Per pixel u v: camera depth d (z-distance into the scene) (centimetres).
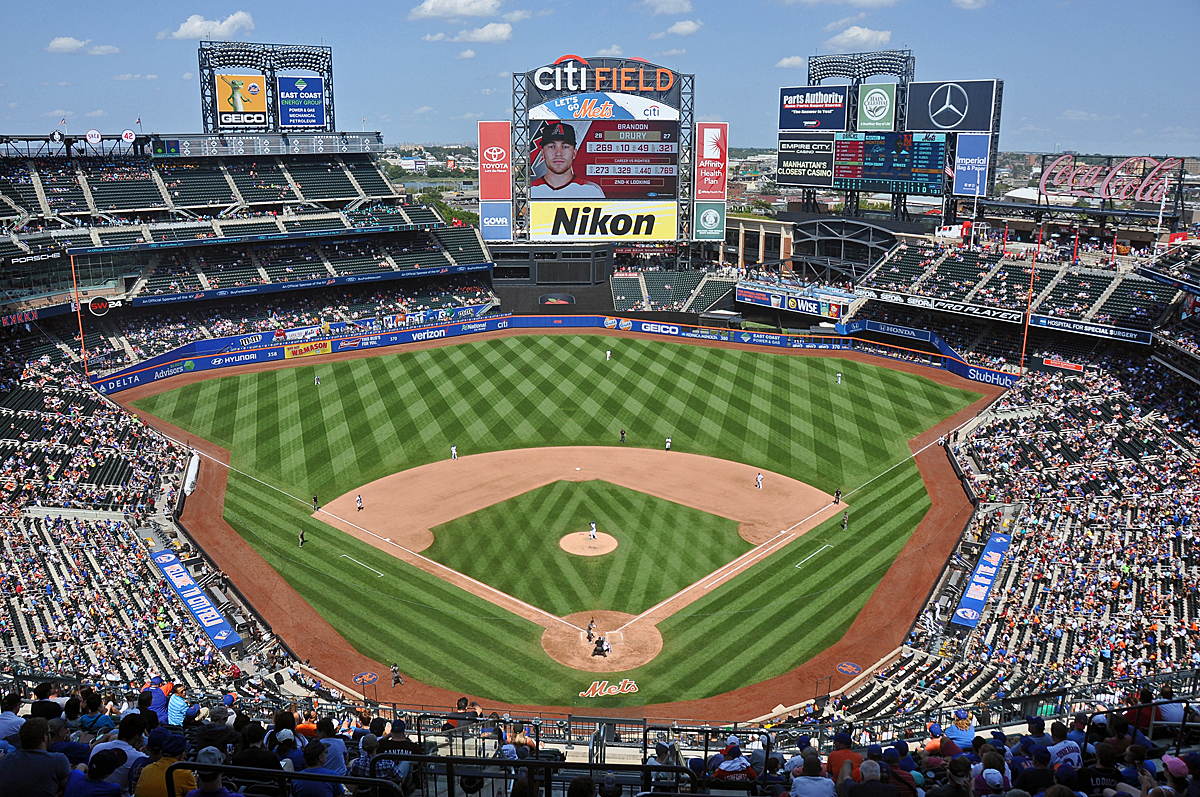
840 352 8888
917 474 5994
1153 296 7581
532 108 9556
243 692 3334
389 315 9538
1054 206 9062
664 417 7062
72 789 1087
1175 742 1691
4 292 7531
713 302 10019
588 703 3578
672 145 9825
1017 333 8319
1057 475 5588
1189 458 5525
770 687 3697
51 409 6506
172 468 5869
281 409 7212
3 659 3397
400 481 5844
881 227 9794
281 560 4762
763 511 5406
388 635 4084
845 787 1241
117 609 4003
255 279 9081
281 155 10219
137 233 8594
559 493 5631
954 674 3622
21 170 8806
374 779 1044
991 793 1316
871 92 9612
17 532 4631
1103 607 3872
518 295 10262
